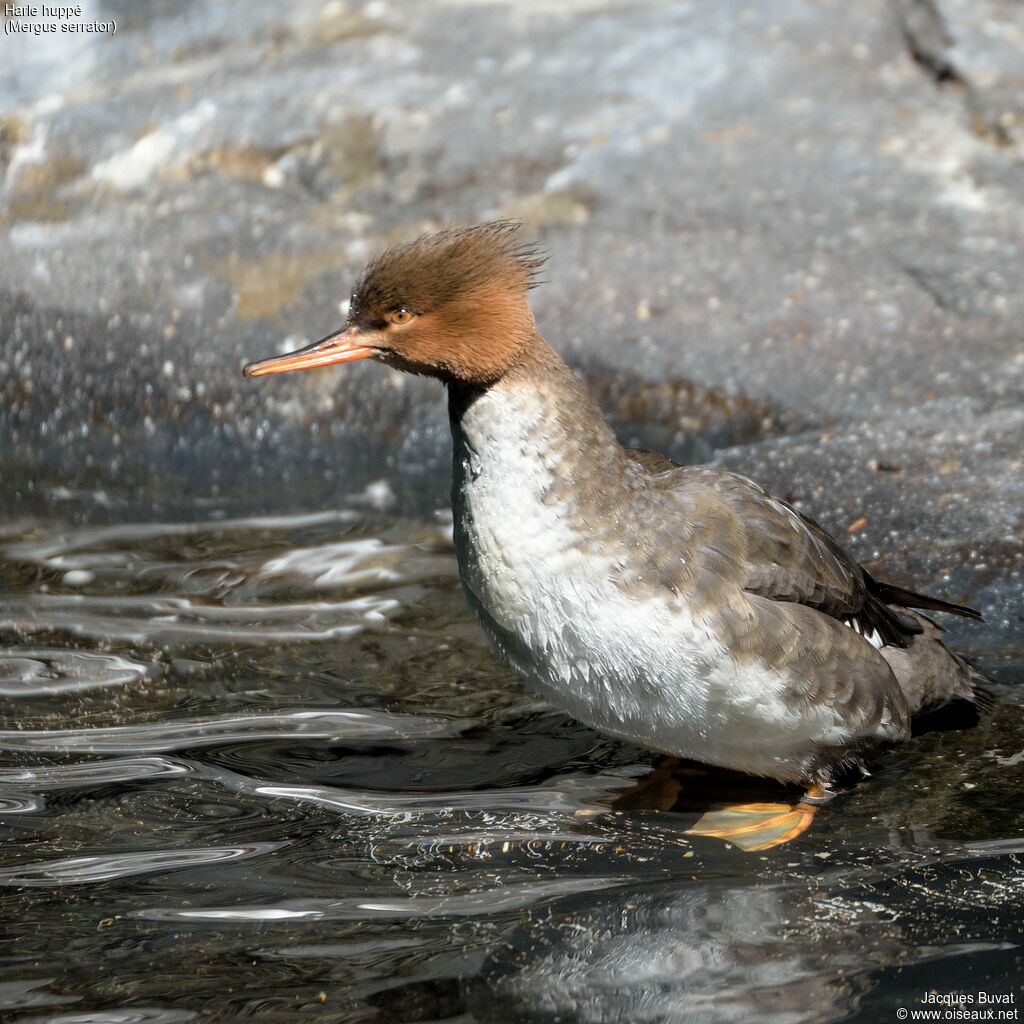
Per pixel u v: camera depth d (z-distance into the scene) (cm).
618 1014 566
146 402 1327
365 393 1298
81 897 656
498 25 1658
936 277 1298
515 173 1463
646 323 1295
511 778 779
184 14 1705
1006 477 1030
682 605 711
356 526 1129
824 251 1344
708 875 679
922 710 830
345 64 1609
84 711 844
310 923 634
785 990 581
